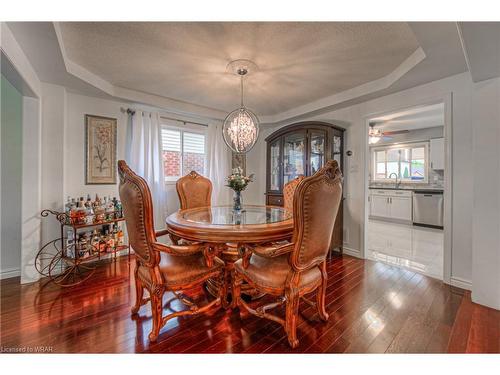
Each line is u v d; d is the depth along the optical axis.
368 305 1.99
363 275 2.64
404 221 5.68
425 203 5.32
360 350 1.46
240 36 1.87
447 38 1.71
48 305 1.95
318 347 1.49
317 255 1.55
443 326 1.69
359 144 3.27
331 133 3.25
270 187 4.14
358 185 3.30
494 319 1.77
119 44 2.00
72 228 2.72
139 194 1.46
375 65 2.36
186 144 4.03
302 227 1.39
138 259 1.69
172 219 2.02
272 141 4.07
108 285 2.34
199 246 1.64
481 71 1.82
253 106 3.80
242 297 2.11
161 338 1.56
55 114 2.59
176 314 1.65
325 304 2.01
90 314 1.83
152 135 3.49
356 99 3.05
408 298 2.11
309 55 2.16
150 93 3.21
